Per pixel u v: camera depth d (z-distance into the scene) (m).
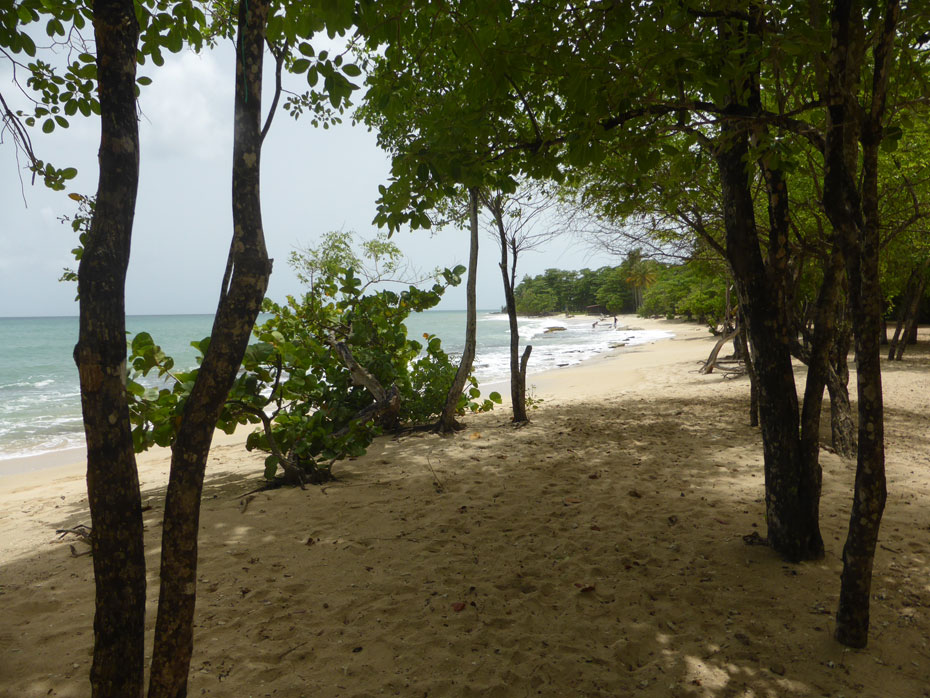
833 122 2.84
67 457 10.39
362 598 3.77
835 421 7.16
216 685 2.87
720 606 3.56
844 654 3.03
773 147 3.36
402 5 2.37
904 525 4.76
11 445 11.52
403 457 7.79
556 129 3.38
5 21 2.78
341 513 5.43
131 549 1.66
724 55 2.69
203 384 1.71
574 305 124.12
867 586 3.03
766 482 4.30
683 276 14.59
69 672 3.04
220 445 9.79
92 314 1.58
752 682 2.83
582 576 4.03
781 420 4.10
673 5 2.77
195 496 1.73
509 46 2.54
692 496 5.71
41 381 24.97
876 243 2.79
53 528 5.49
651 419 9.98
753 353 4.19
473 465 7.21
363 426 6.95
